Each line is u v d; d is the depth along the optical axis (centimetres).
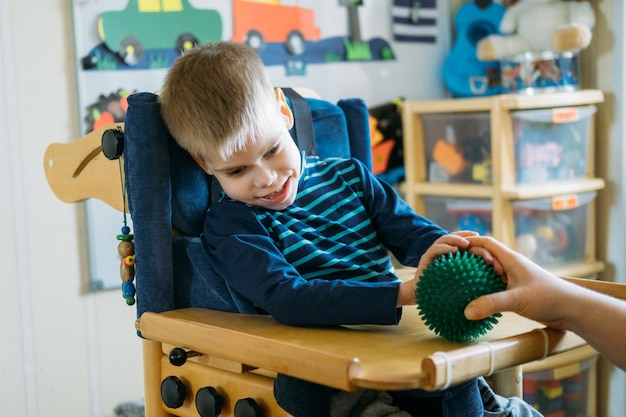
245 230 105
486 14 220
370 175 119
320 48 202
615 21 201
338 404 94
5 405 173
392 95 216
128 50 177
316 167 117
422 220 113
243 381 99
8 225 171
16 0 169
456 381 78
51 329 177
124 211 114
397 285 92
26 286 174
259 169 102
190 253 108
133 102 106
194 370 106
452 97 227
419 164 212
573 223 204
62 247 177
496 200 191
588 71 210
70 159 125
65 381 179
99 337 183
